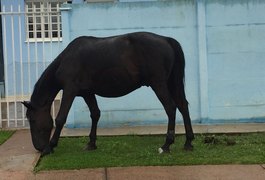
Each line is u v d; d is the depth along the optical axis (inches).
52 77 258.7
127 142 288.7
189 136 260.2
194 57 345.4
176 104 258.4
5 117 372.8
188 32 344.5
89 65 251.4
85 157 250.4
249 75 345.7
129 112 344.8
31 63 412.2
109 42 252.2
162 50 246.5
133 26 343.9
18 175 224.5
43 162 243.4
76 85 253.1
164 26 344.5
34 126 258.4
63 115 253.4
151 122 345.4
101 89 255.8
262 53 345.1
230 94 346.0
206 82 343.9
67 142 292.8
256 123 343.0
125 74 249.8
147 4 343.0
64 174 223.6
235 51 345.1
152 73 247.1
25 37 437.7
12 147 281.7
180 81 254.8
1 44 529.0
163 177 216.5
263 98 346.0
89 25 343.6
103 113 344.5
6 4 534.3
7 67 380.5
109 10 343.6
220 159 241.0
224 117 346.3
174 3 343.0
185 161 238.5
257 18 343.6
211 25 343.9
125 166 233.9
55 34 464.8
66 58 255.0
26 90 412.2
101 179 215.5
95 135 271.1
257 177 215.3
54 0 552.1
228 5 343.0
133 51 248.4
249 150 260.1
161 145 276.5
